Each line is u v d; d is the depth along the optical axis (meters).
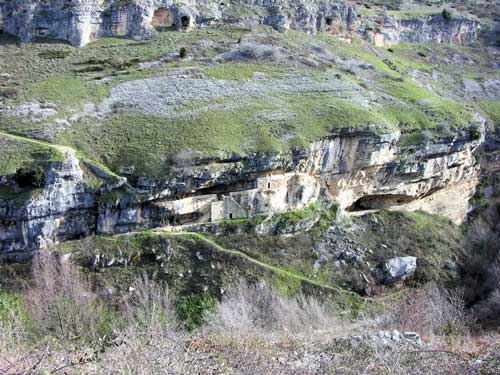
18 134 41.25
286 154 43.28
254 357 19.23
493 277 43.53
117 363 16.75
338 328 32.41
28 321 30.36
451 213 55.31
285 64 57.72
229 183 41.81
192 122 44.59
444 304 34.53
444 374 18.02
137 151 41.16
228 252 39.78
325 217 46.00
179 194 40.31
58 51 56.56
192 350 19.36
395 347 20.52
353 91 54.78
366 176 48.66
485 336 25.88
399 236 47.56
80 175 38.44
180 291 37.22
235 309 34.12
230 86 51.09
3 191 37.03
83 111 45.03
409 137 50.56
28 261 36.72
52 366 16.72
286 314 35.44
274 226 42.78
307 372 18.25
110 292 36.09
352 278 42.00
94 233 39.00
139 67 53.53
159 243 38.97
